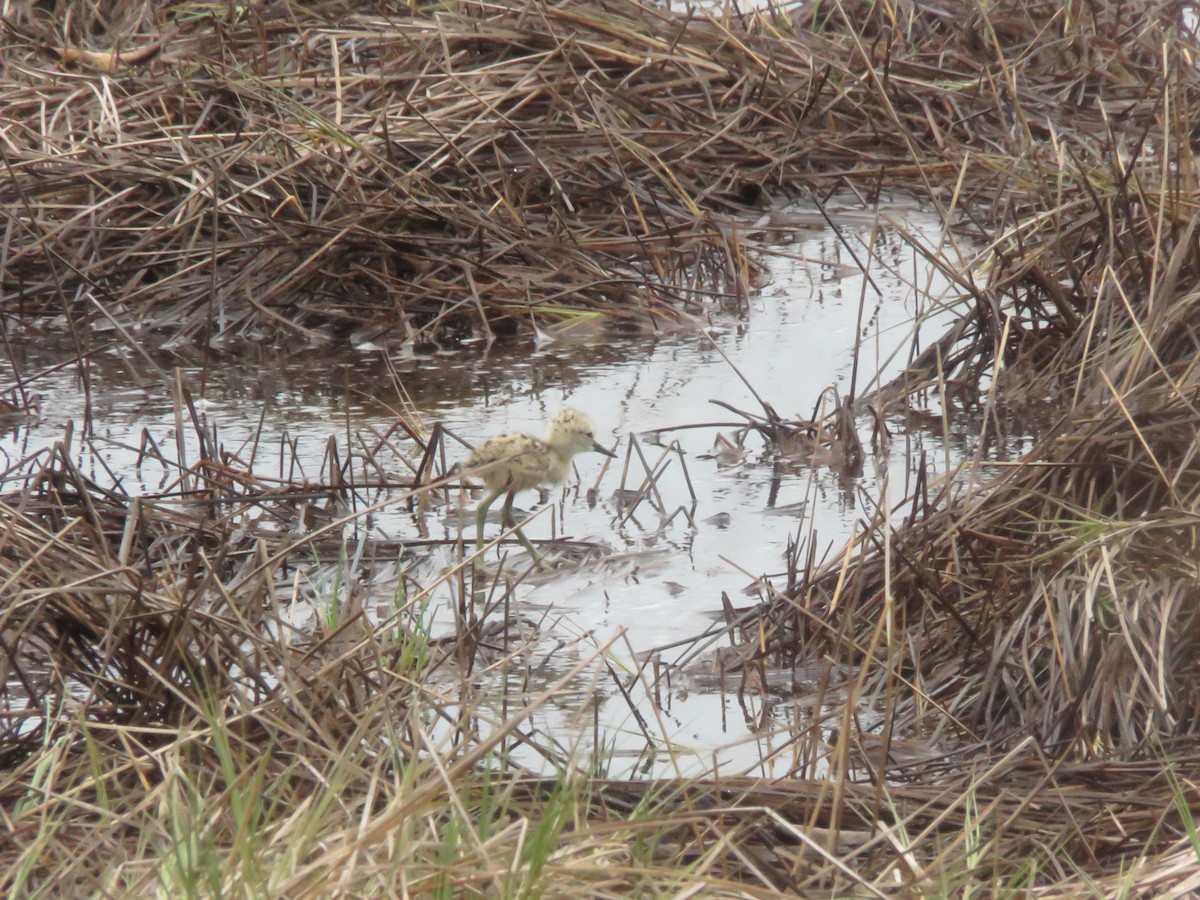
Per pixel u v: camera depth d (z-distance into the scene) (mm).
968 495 15109
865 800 10508
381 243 26047
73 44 33500
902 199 30953
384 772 10438
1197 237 19062
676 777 10508
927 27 37062
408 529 16969
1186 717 12125
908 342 23562
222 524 15562
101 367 23328
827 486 18125
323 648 12086
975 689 12930
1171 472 14422
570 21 33094
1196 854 9133
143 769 10438
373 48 32562
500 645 13844
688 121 31750
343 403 21391
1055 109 33344
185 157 27047
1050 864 9844
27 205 25484
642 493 17766
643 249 27062
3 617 11023
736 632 14086
